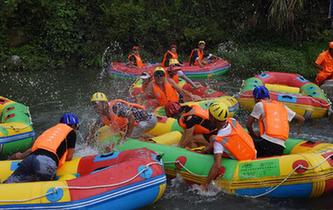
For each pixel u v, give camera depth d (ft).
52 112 31.01
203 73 41.81
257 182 17.01
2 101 27.20
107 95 35.78
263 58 44.62
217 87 38.70
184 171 18.39
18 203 14.38
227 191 17.44
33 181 15.94
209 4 54.54
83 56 50.96
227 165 17.61
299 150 18.80
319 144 18.75
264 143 18.53
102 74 45.29
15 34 50.98
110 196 15.08
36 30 51.85
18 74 46.39
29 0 50.11
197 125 19.61
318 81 34.37
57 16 51.85
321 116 28.32
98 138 21.90
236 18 53.72
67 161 17.88
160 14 53.62
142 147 19.70
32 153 16.43
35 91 37.99
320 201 17.06
